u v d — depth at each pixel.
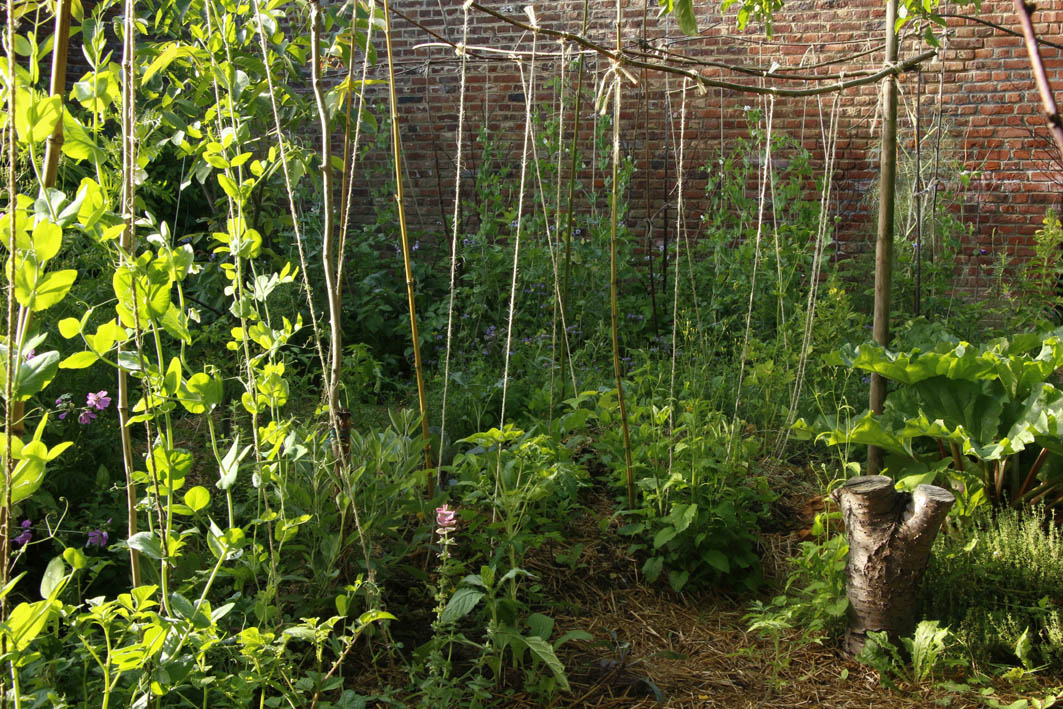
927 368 3.67
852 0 7.55
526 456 3.06
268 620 2.38
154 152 2.33
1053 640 2.71
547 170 7.38
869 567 2.76
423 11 8.17
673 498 3.36
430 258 7.72
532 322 6.44
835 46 7.61
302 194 7.14
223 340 4.36
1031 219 7.51
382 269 7.16
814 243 7.02
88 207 1.50
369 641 2.58
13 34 1.48
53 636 2.04
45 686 1.82
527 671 2.58
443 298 6.53
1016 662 2.80
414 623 2.78
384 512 2.95
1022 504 3.49
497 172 7.86
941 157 7.43
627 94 7.82
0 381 1.42
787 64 7.70
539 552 3.34
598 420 3.93
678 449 3.36
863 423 3.63
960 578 2.95
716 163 7.83
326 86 7.99
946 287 7.07
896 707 2.59
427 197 8.32
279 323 5.21
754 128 7.75
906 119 7.50
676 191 7.91
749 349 4.80
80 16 1.82
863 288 6.91
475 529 3.05
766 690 2.68
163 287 1.70
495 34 8.05
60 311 3.32
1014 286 7.15
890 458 3.84
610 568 3.32
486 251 6.69
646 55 4.26
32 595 2.63
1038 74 1.00
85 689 1.94
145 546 1.69
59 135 1.59
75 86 1.78
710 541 3.24
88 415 2.75
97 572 2.44
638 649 2.89
